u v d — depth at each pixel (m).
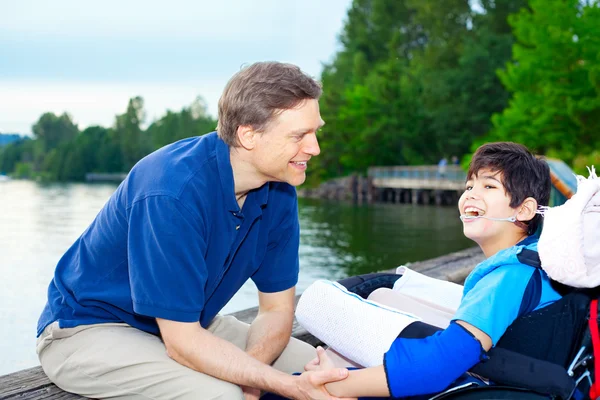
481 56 43.16
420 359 1.64
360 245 20.67
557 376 1.56
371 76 57.12
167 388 1.87
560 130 25.41
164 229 1.79
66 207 41.38
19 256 18.44
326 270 15.77
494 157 1.85
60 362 2.02
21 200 49.38
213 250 1.94
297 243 2.28
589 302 1.65
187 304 1.83
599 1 24.84
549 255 1.61
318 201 46.16
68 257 2.11
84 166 122.62
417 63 57.47
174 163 1.87
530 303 1.68
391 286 2.28
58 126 152.50
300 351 2.34
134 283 1.84
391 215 33.62
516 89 27.19
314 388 1.76
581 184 1.64
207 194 1.86
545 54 25.11
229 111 1.83
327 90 51.66
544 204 1.87
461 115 42.78
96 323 2.02
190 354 1.85
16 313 10.67
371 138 46.22
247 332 2.33
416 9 66.38
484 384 1.71
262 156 1.84
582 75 24.34
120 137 127.12
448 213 35.34
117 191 1.97
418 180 41.03
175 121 121.56
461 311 1.68
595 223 1.58
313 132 1.85
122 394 1.93
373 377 1.69
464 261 4.75
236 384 1.87
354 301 1.86
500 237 1.87
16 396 2.05
